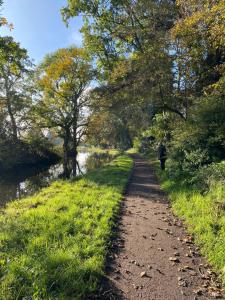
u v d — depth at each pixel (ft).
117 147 248.73
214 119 41.29
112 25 75.10
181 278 18.39
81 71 125.39
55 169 120.37
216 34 36.45
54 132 144.36
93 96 106.83
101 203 34.45
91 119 138.51
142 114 96.27
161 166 67.67
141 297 16.30
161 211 33.76
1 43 53.31
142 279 18.11
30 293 15.10
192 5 42.88
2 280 16.26
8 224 26.17
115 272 18.75
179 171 43.34
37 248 20.35
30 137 133.90
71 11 73.31
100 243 22.13
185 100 56.49
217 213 25.72
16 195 58.03
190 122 45.14
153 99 58.39
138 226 27.81
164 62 51.49
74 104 131.13
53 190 46.83
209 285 17.79
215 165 34.12
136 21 69.31
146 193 45.19
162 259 20.88
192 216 28.55
